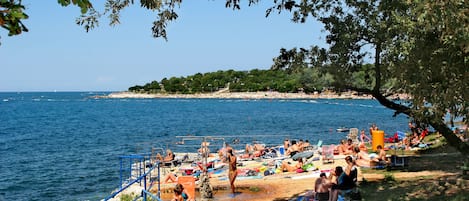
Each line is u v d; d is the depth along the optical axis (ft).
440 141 82.99
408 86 31.45
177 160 82.89
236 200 53.78
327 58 45.09
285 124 222.89
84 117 314.14
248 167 76.89
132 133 191.11
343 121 236.84
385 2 34.83
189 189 54.49
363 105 453.58
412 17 31.55
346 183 45.29
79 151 131.23
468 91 28.63
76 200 69.87
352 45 43.83
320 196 44.01
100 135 183.73
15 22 10.80
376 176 57.47
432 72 29.81
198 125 229.04
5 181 85.71
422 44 30.30
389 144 95.25
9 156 122.11
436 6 25.73
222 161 80.12
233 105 482.69
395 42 36.09
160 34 40.34
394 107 44.52
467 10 26.02
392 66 34.45
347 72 44.83
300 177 64.80
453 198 39.34
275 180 64.18
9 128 224.74
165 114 338.54
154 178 70.54
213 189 60.39
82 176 89.20
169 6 39.22
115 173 91.50
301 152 80.59
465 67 28.81
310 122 233.55
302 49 46.65
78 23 36.06
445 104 29.78
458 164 60.80
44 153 128.06
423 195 43.24
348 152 85.05
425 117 35.73
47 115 341.62
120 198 55.77
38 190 77.71
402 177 55.47
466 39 25.99
